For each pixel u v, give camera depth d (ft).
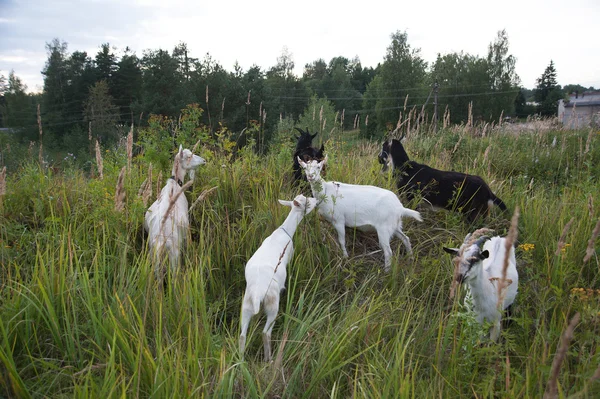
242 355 11.92
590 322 11.92
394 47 143.74
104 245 15.25
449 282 16.30
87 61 143.64
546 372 9.83
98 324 11.83
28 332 11.68
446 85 151.84
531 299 15.16
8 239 16.35
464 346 11.80
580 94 123.75
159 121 23.29
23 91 128.36
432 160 28.76
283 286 14.79
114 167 20.85
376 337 13.05
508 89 148.97
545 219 19.83
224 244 17.25
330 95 222.28
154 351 11.92
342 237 18.30
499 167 30.50
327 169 23.61
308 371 12.13
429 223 21.22
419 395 10.39
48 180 20.93
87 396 9.61
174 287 13.53
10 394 10.07
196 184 21.20
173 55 109.50
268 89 107.76
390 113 143.13
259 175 22.18
